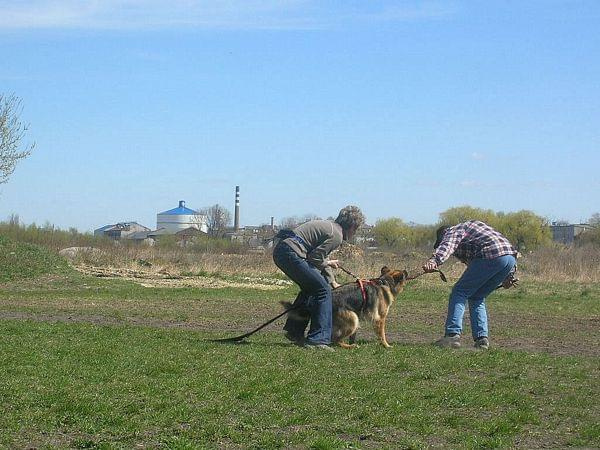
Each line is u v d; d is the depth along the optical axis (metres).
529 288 29.36
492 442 7.55
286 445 7.28
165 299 22.59
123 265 36.84
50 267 31.38
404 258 39.78
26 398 8.48
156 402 8.51
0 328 14.33
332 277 13.09
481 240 13.30
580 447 7.61
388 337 14.89
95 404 8.29
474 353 12.37
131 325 15.94
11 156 40.66
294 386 9.50
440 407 8.81
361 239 60.72
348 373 10.45
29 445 7.14
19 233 47.66
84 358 10.95
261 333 14.91
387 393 9.24
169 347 12.23
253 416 8.15
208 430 7.59
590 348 14.05
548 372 10.97
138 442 7.25
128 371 10.10
